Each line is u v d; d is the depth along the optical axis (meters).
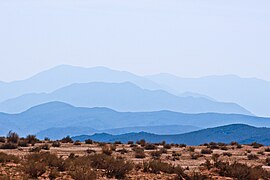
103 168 53.44
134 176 50.53
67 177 46.66
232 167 55.84
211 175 54.09
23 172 46.94
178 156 79.81
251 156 81.62
